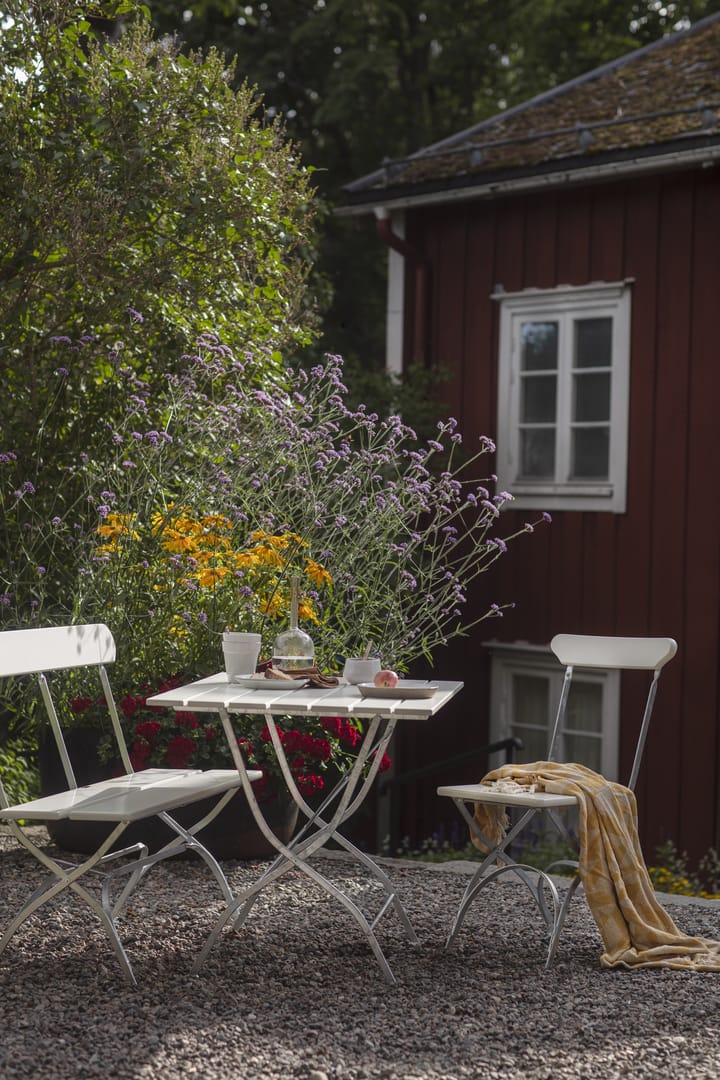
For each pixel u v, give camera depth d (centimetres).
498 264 1084
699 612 962
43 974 409
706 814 953
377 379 1052
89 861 405
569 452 1043
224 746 575
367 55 1814
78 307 705
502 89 2030
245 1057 339
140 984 401
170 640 599
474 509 1082
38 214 655
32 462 679
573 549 1034
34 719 600
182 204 687
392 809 890
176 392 686
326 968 421
